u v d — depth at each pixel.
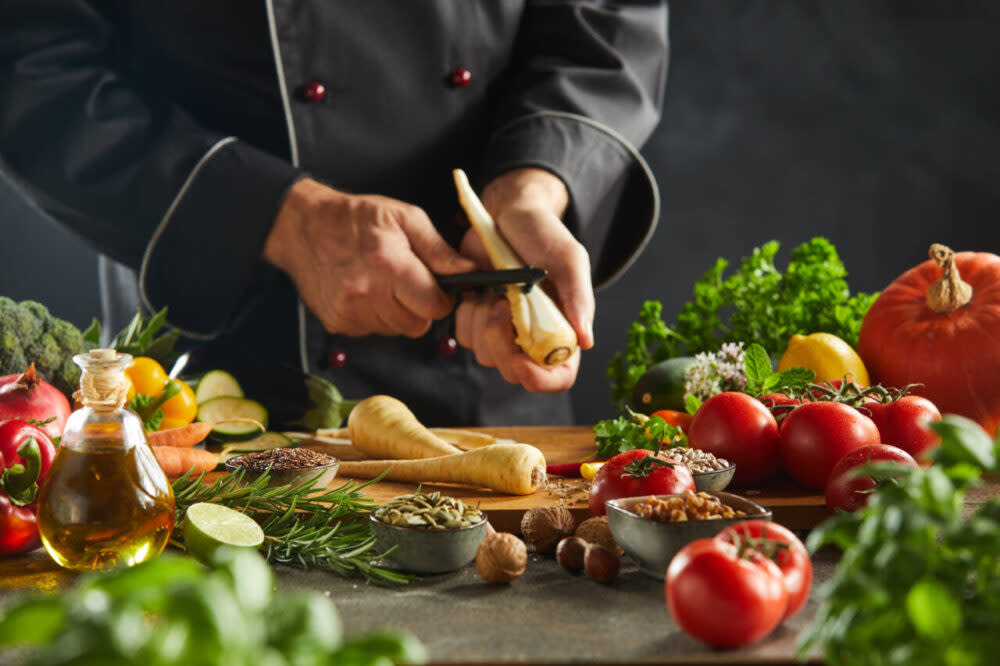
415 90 1.75
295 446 1.38
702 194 3.51
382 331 1.58
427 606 0.83
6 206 3.13
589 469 1.19
